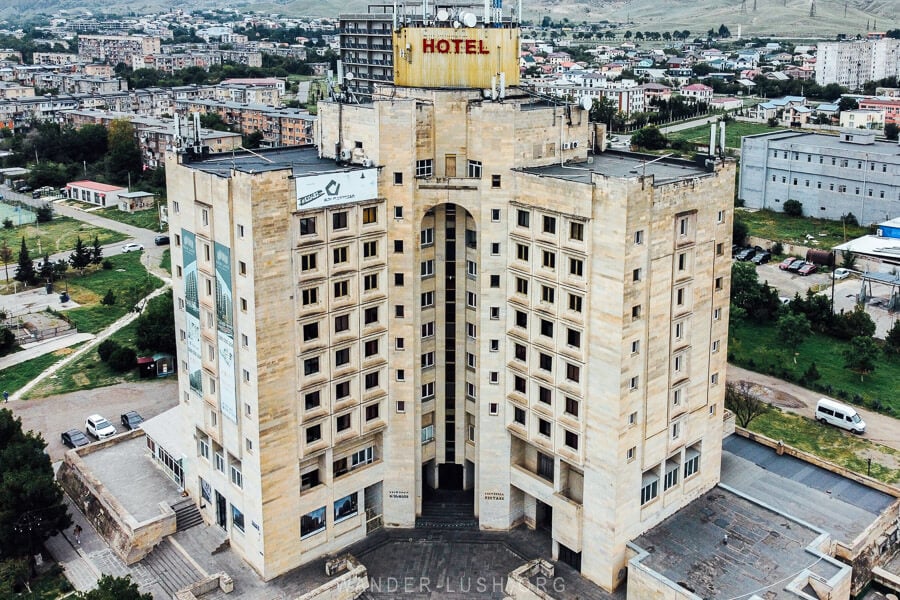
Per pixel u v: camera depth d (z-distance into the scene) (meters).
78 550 100.25
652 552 88.38
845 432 128.38
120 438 119.00
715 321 94.94
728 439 117.75
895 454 121.69
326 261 89.00
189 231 92.25
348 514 98.12
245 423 89.31
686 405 93.06
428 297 98.62
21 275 197.00
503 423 97.62
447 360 101.31
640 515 90.69
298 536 93.25
